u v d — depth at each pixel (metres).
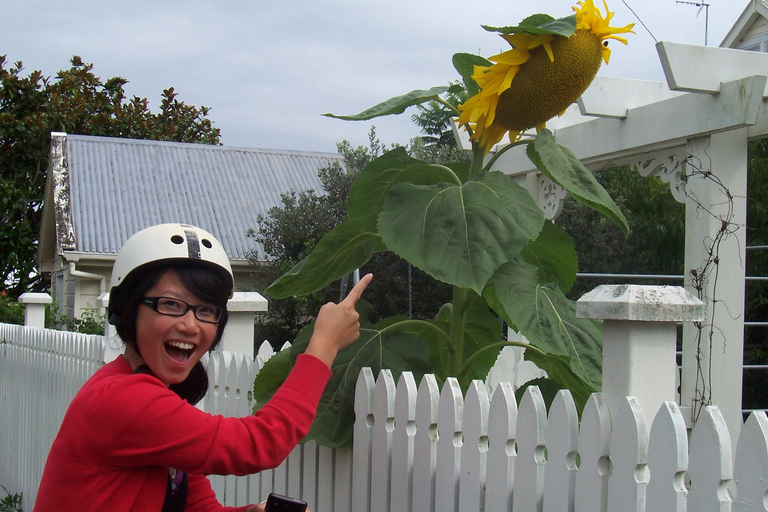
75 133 21.23
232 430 1.76
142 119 22.31
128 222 14.07
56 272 16.67
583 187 2.50
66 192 14.53
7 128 20.12
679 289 1.95
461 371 2.79
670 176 4.81
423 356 2.78
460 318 2.80
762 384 9.38
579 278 10.70
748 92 3.98
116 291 1.88
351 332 2.10
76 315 13.65
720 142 4.37
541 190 5.88
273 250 11.57
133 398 1.68
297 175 16.39
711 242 4.33
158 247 1.83
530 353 3.00
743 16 9.88
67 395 5.76
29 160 20.53
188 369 1.91
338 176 11.45
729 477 1.68
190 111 23.92
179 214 14.50
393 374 2.74
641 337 1.92
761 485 1.61
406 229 2.37
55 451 1.73
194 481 2.12
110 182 15.09
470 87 2.84
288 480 3.25
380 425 2.60
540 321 2.42
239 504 3.66
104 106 22.55
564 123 5.64
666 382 1.93
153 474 1.76
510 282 2.51
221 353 3.89
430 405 2.40
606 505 1.89
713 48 4.19
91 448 1.67
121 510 1.69
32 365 6.62
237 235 14.02
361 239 2.87
